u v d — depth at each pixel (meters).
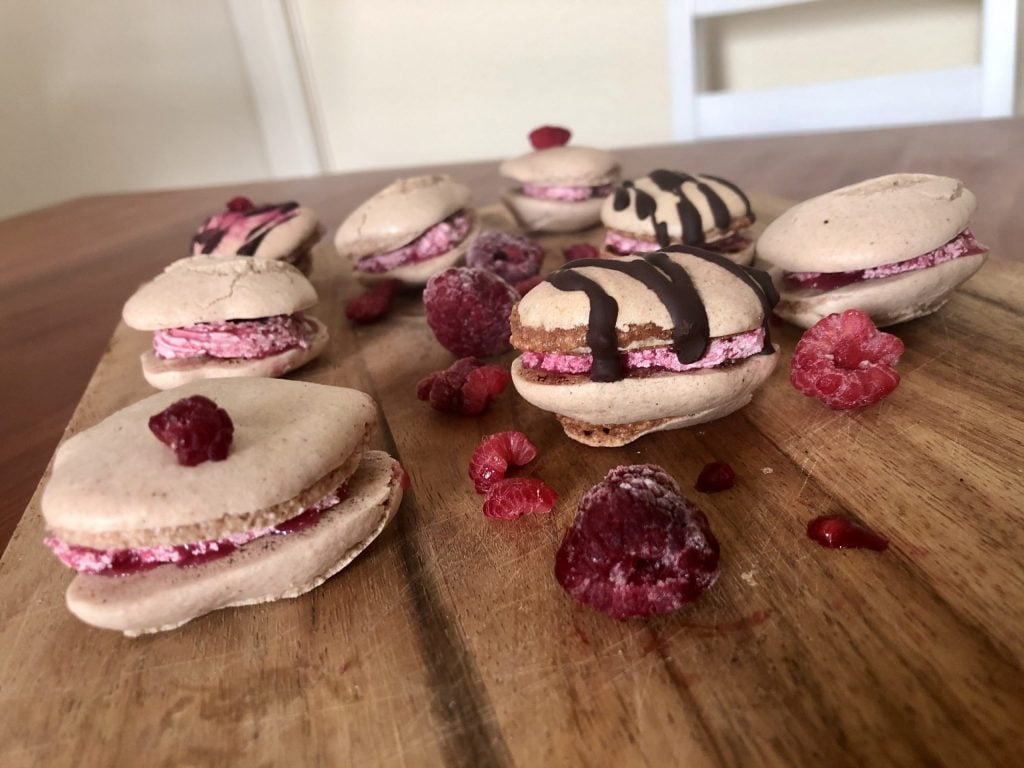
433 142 0.51
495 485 0.14
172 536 0.11
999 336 0.16
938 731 0.09
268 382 0.14
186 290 0.18
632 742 0.09
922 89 0.34
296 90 0.51
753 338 0.14
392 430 0.16
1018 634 0.10
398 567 0.12
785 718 0.09
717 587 0.11
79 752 0.10
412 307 0.23
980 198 0.23
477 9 0.46
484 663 0.11
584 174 0.26
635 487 0.11
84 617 0.11
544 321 0.14
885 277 0.17
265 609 0.12
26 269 0.30
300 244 0.23
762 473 0.13
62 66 0.47
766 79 0.41
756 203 0.26
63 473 0.11
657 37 0.44
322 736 0.10
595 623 0.11
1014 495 0.12
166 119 0.50
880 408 0.15
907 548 0.11
